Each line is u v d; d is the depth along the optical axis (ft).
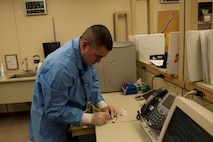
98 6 11.37
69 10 11.26
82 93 4.21
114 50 6.03
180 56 4.11
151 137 3.26
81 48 3.64
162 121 3.23
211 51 3.20
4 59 11.48
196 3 3.60
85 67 4.00
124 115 4.33
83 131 4.20
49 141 4.22
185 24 3.83
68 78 3.54
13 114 11.84
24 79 9.05
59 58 3.59
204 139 1.95
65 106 3.76
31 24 11.23
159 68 5.33
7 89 9.22
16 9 11.00
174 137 2.53
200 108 2.31
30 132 4.79
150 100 3.90
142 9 11.55
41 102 3.96
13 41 11.34
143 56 7.02
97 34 3.32
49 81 3.47
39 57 11.55
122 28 11.59
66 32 11.44
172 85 4.69
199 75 3.53
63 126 4.37
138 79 7.09
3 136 9.17
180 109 2.52
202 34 3.31
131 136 3.44
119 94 6.01
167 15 11.55
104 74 6.14
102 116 3.99
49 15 11.21
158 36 6.91
